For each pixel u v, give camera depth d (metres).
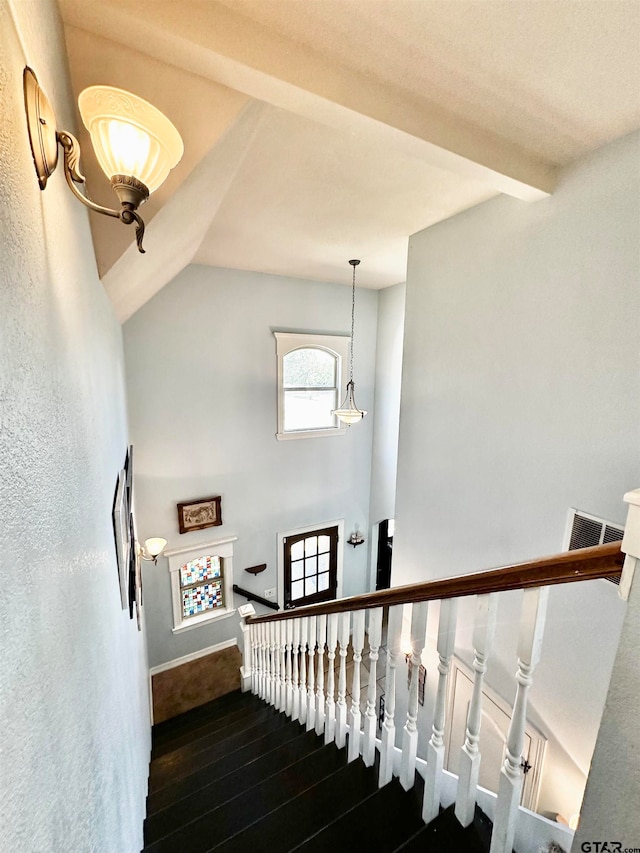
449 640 1.10
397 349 5.35
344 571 5.98
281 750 1.95
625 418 1.97
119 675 1.62
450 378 3.07
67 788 0.72
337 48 1.40
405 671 3.36
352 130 1.67
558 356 2.28
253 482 4.91
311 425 5.39
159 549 3.64
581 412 2.17
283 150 2.11
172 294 4.11
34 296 0.66
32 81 0.65
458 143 1.83
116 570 1.77
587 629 2.10
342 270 4.47
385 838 1.17
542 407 2.39
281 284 4.73
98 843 0.93
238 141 1.68
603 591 2.02
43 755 0.60
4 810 0.45
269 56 1.33
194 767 2.17
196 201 1.84
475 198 2.65
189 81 1.33
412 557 3.60
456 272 2.95
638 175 1.85
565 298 2.21
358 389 5.62
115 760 1.28
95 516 1.24
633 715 0.62
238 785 1.78
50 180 0.81
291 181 2.43
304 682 2.19
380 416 5.75
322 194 2.61
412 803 1.27
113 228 1.52
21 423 0.56
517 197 2.29
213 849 1.29
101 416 1.62
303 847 1.17
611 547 0.71
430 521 3.37
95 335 1.53
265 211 2.87
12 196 0.55
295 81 1.39
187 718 3.83
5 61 0.53
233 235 3.37
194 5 1.20
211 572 4.79
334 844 1.17
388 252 3.81
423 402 3.36
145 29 1.15
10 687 0.48
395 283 5.19
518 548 2.60
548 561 0.82
